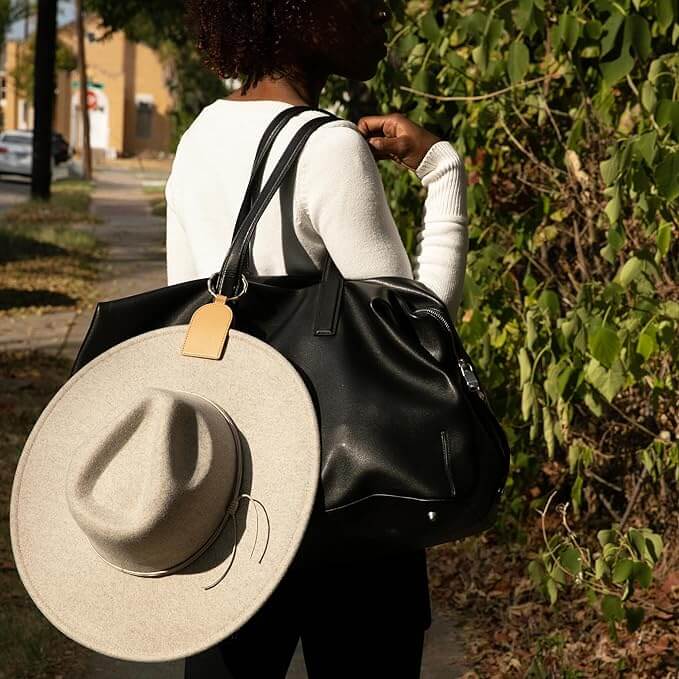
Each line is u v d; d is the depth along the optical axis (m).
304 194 1.84
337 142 1.83
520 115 3.81
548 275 4.19
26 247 16.36
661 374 3.66
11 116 65.19
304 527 1.72
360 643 1.92
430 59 3.97
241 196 1.94
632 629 3.25
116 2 14.97
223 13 2.00
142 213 24.92
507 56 3.70
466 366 1.81
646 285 3.25
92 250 17.14
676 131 2.97
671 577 4.02
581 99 3.85
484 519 1.78
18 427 6.88
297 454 1.75
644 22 3.13
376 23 2.04
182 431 1.71
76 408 1.88
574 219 4.05
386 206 1.87
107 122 60.91
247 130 1.95
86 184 34.28
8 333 10.45
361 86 5.02
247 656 1.93
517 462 4.29
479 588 4.44
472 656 3.95
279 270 1.90
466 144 3.87
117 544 1.69
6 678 3.84
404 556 1.91
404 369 1.77
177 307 1.93
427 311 1.80
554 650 3.77
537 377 3.77
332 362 1.81
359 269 1.83
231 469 1.75
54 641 4.10
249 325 1.87
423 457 1.72
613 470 4.53
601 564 3.29
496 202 4.15
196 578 1.75
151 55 60.88
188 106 26.53
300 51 1.99
